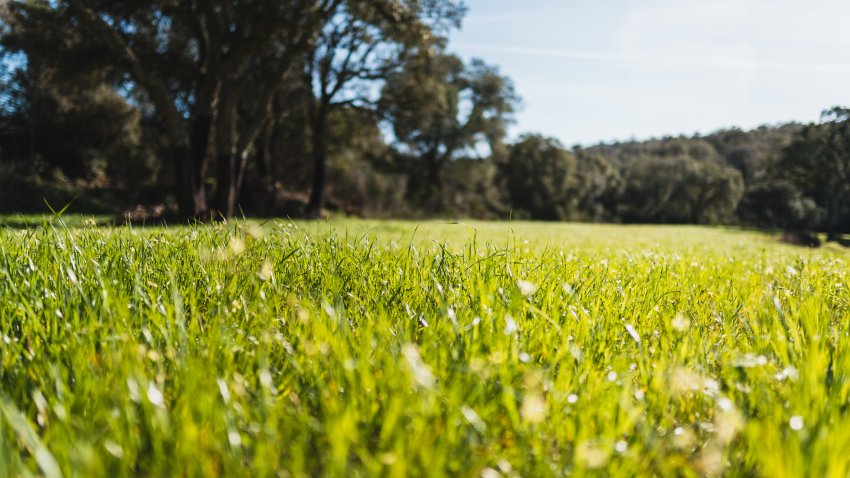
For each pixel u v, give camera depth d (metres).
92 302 2.45
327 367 1.92
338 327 2.26
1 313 2.32
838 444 1.32
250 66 32.69
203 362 1.83
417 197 65.88
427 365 1.76
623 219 112.06
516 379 1.85
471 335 2.23
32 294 2.57
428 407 1.46
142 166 45.88
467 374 1.76
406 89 41.28
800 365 1.97
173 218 23.42
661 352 2.36
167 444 1.36
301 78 38.81
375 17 28.36
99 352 2.04
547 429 1.64
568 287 2.80
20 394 1.74
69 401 1.60
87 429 1.36
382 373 1.80
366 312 2.63
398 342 2.12
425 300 2.97
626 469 1.36
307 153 49.62
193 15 25.50
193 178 24.75
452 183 72.06
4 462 1.15
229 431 1.33
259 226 4.34
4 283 2.67
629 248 10.80
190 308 2.73
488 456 1.41
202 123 25.05
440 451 1.29
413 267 3.67
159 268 3.27
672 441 1.60
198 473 1.24
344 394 1.77
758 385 1.92
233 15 25.08
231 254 3.34
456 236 14.45
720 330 3.10
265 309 2.56
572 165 93.50
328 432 1.35
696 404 1.99
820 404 1.67
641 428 1.61
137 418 1.52
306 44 27.03
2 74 39.44
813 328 2.47
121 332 2.05
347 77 41.28
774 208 104.00
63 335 2.13
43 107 41.66
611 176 113.88
